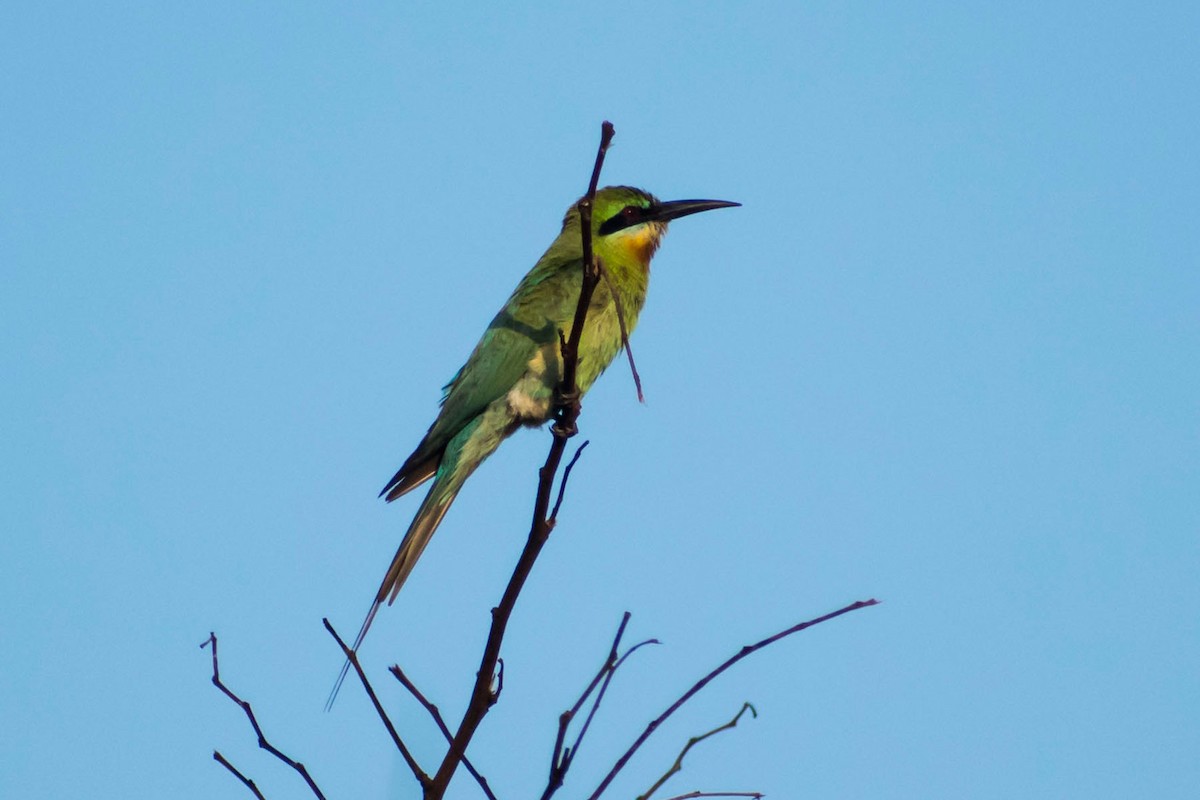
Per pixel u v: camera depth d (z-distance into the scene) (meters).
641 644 6.20
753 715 5.96
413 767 6.13
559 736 5.86
